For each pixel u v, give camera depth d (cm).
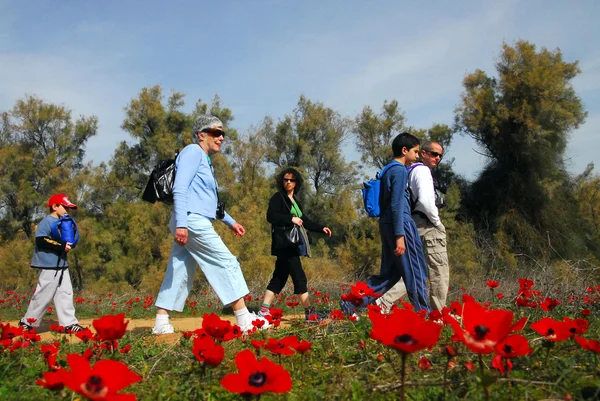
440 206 504
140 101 2098
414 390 231
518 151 1695
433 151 509
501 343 183
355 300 355
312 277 1273
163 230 1636
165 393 229
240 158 1750
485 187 1786
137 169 2142
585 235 1778
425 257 491
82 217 1802
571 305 523
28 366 303
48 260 559
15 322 811
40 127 2105
